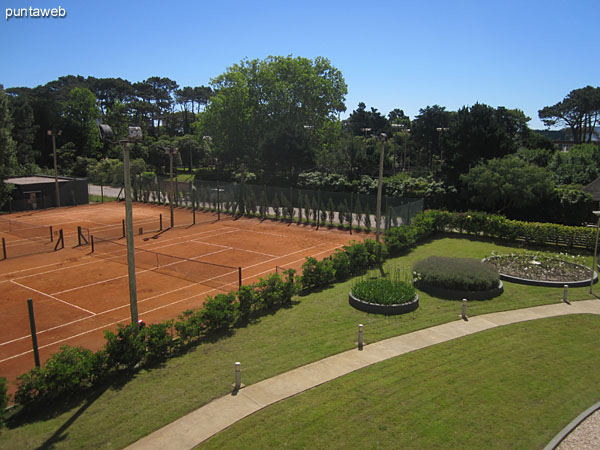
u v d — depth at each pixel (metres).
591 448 8.62
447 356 12.63
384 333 14.32
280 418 9.47
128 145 12.01
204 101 138.62
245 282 21.28
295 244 30.89
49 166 82.38
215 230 36.06
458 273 18.64
